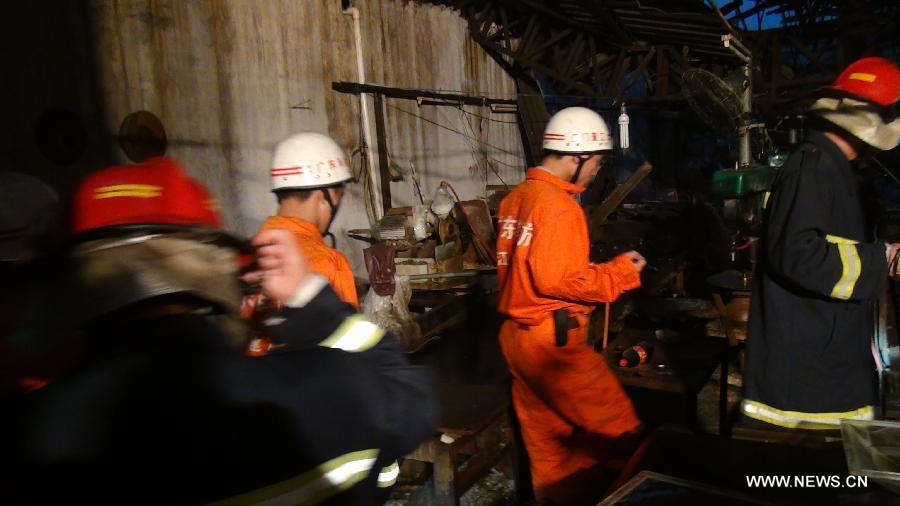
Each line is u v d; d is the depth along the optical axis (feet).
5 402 2.44
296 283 3.08
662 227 22.49
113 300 2.35
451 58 30.37
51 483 2.24
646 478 5.09
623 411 8.85
